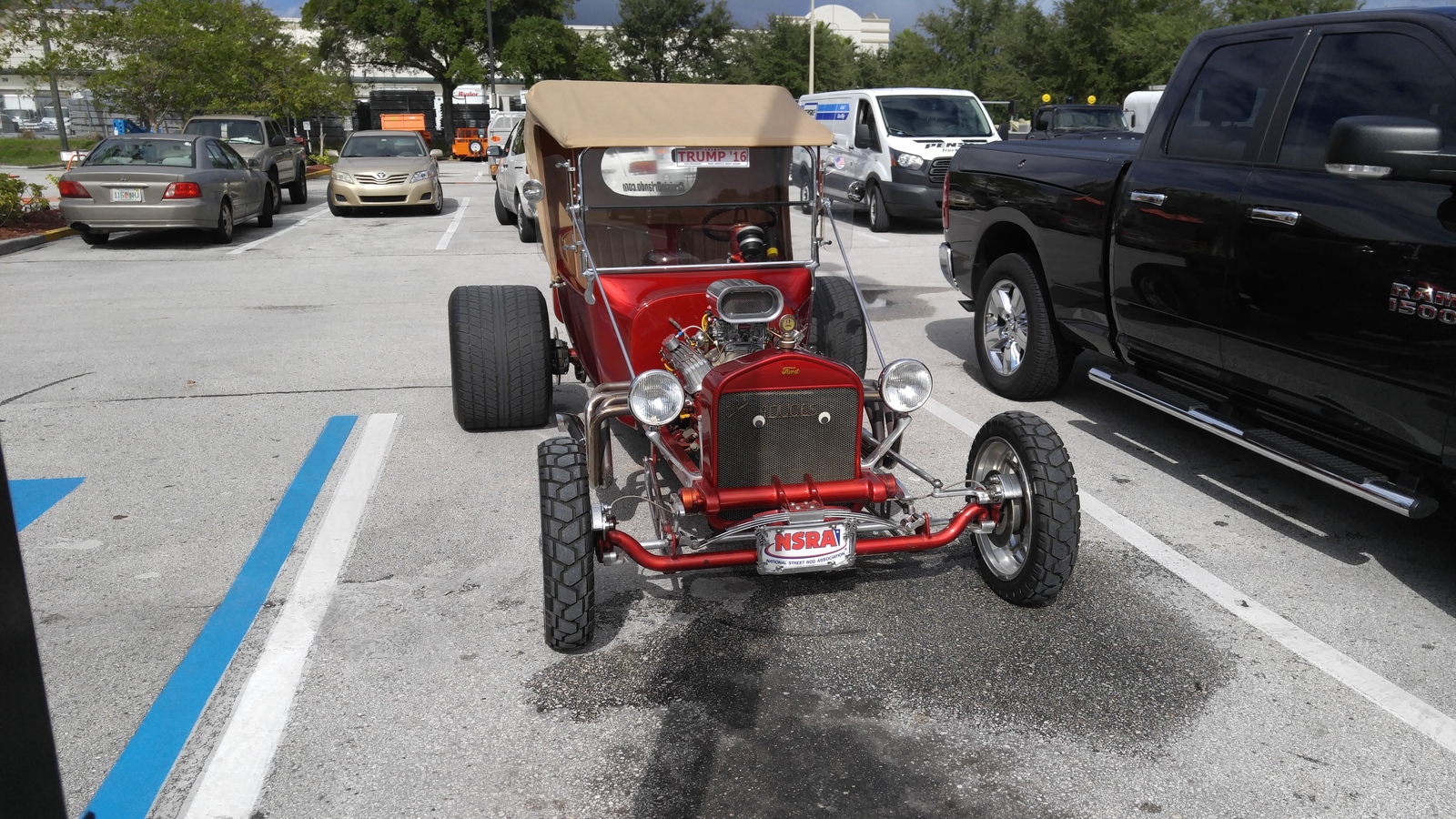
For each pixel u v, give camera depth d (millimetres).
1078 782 2850
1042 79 39094
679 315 4461
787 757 2961
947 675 3377
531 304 5641
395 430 5926
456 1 49844
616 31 63219
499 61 51250
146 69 25156
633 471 5211
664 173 4613
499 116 29922
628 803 2770
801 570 3414
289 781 2857
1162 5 37188
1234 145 4574
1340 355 3889
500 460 5426
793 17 57375
